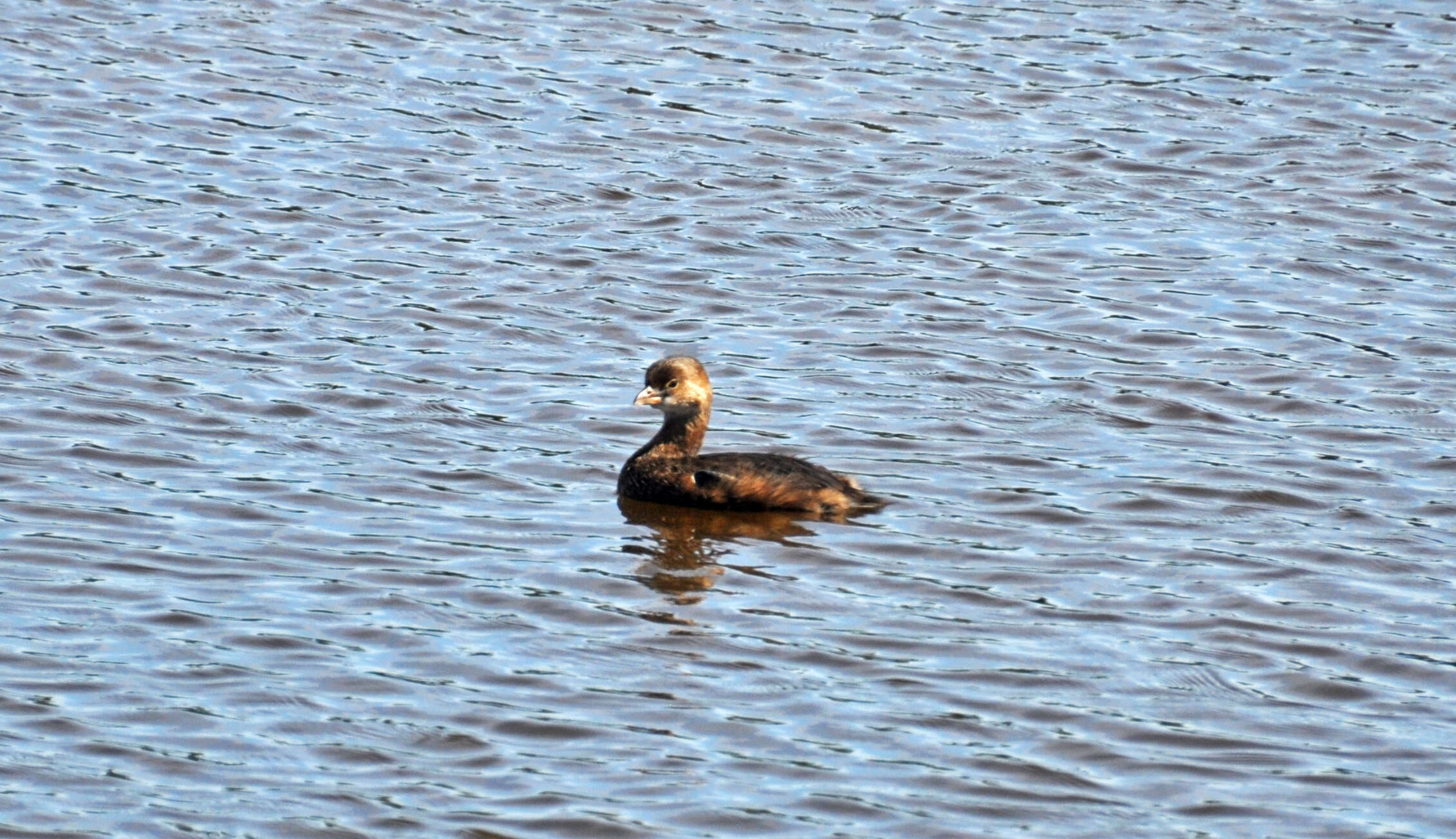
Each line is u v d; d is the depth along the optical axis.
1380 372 20.39
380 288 21.91
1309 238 24.16
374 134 26.55
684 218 24.33
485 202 24.58
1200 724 13.59
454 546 16.03
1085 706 13.77
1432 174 26.08
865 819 12.34
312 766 12.75
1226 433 18.86
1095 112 28.02
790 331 21.25
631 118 27.38
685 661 14.25
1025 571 15.85
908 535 16.47
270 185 24.72
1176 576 15.82
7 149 25.28
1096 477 17.75
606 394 19.50
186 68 28.39
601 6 31.50
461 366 19.98
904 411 19.23
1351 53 30.11
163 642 14.26
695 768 12.85
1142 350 20.91
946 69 29.33
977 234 24.17
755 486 16.78
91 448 17.64
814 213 24.64
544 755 12.97
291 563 15.62
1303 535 16.62
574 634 14.61
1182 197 25.39
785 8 31.62
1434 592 15.62
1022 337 21.19
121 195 24.16
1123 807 12.55
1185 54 30.02
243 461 17.53
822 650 14.45
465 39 30.02
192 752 12.86
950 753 13.13
